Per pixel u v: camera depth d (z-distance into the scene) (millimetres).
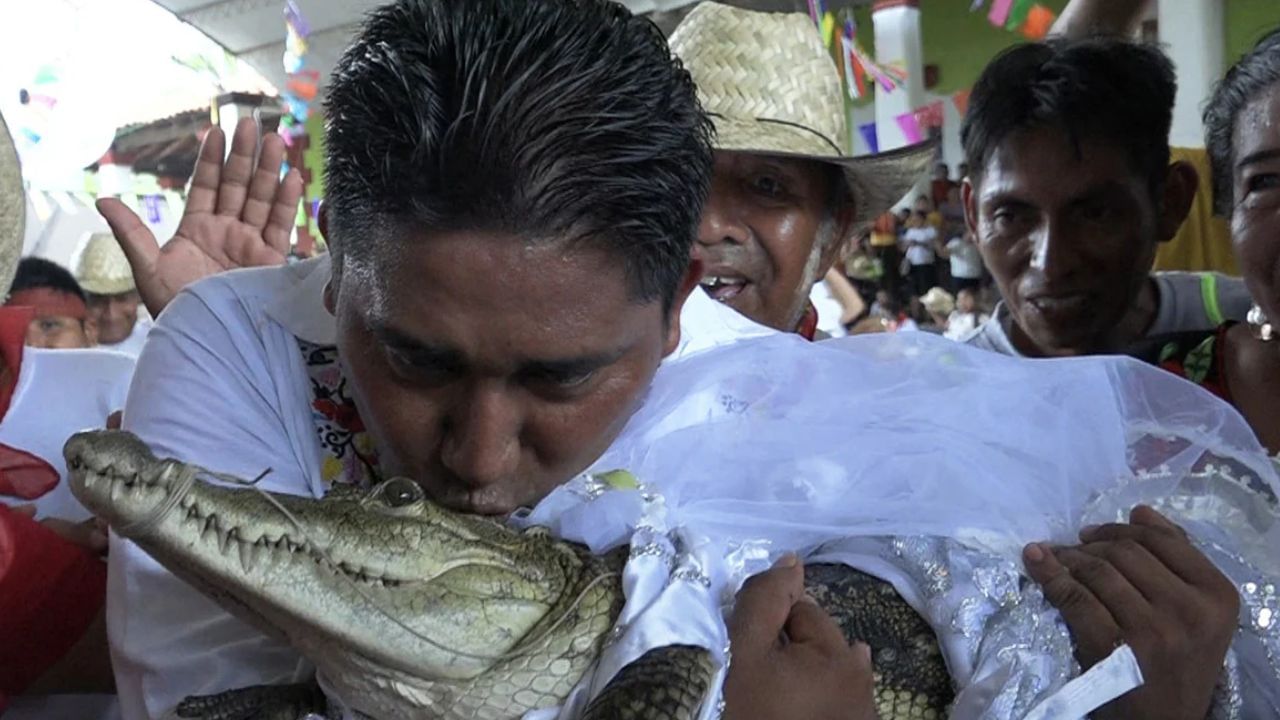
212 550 1025
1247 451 1570
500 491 1156
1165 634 1298
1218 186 2123
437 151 995
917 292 7629
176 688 1328
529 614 1172
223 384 1396
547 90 1019
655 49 1125
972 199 2584
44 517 2025
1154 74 2311
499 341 1046
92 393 2303
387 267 1047
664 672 1080
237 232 2123
